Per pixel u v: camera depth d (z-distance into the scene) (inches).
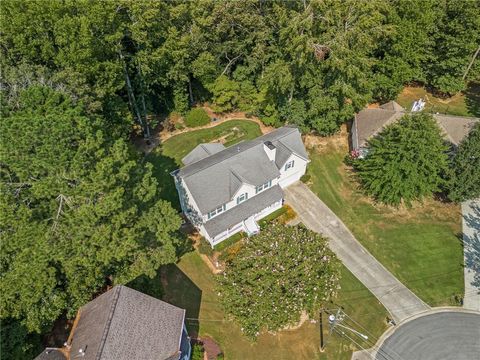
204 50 1946.4
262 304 1091.3
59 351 916.6
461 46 2017.7
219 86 1995.6
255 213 1485.0
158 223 1163.3
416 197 1587.1
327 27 1659.7
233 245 1448.1
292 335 1200.8
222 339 1181.1
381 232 1531.7
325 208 1627.7
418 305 1296.8
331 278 1203.2
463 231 1536.7
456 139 1700.3
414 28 1958.7
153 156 1839.3
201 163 1480.1
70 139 987.9
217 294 1259.8
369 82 1888.5
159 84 2026.3
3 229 929.5
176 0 1814.7
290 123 1921.8
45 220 954.1
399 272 1392.7
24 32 1293.1
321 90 1797.5
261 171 1488.7
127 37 1726.1
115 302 884.0
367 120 1847.9
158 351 874.1
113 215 1016.2
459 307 1291.8
